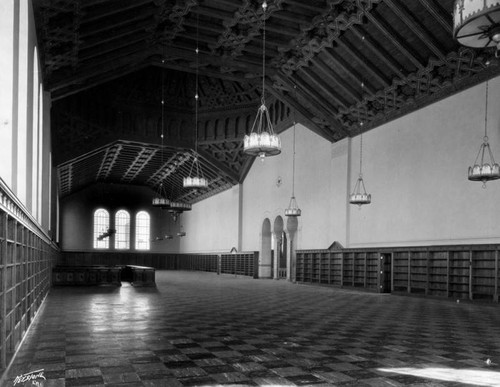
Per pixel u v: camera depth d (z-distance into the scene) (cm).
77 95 2300
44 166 1534
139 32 1608
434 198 1466
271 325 781
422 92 1523
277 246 2555
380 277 1634
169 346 583
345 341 632
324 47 1619
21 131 793
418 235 1525
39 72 1272
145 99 2539
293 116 2305
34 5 999
